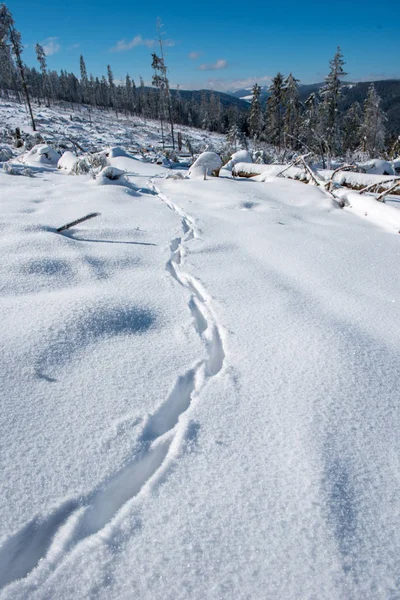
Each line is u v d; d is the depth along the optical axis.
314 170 9.17
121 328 2.34
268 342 2.29
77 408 1.68
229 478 1.38
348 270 3.57
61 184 7.67
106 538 1.15
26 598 0.99
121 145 33.28
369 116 30.42
